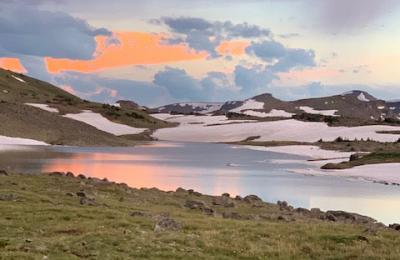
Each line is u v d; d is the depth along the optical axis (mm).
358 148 197000
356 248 27500
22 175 61344
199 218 38688
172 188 74375
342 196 70875
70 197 46125
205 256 24797
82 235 28000
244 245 27641
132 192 55625
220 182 84875
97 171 96062
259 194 71500
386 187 82375
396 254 26328
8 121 186875
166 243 26984
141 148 197000
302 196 70500
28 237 27344
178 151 184500
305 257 26016
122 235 28062
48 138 184500
